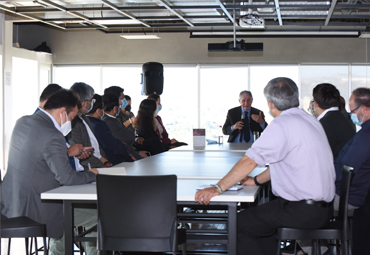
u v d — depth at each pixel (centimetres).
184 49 1077
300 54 1036
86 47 1112
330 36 988
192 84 1083
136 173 301
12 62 946
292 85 241
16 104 995
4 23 887
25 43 1134
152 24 881
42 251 371
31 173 257
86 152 289
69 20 814
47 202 262
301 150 228
